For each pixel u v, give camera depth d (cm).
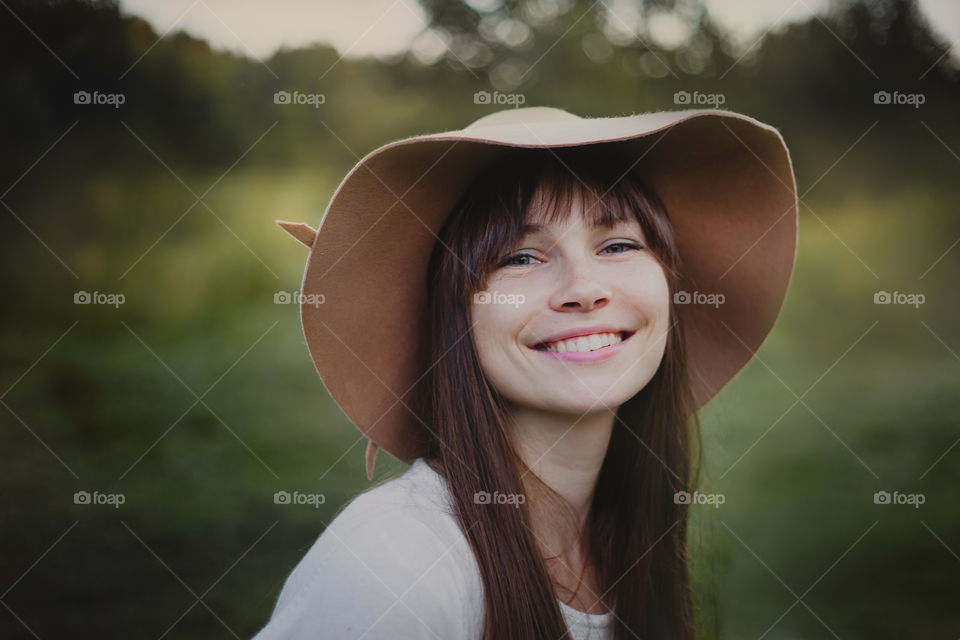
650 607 171
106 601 361
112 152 949
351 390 164
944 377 638
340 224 147
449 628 128
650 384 170
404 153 142
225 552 401
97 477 479
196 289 804
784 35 1105
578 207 145
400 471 173
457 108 1100
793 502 466
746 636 342
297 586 131
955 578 387
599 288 139
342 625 123
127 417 551
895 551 410
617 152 158
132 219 888
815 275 844
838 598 375
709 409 261
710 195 173
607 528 170
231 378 634
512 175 148
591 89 1128
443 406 150
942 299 795
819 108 1079
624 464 171
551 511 154
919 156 993
